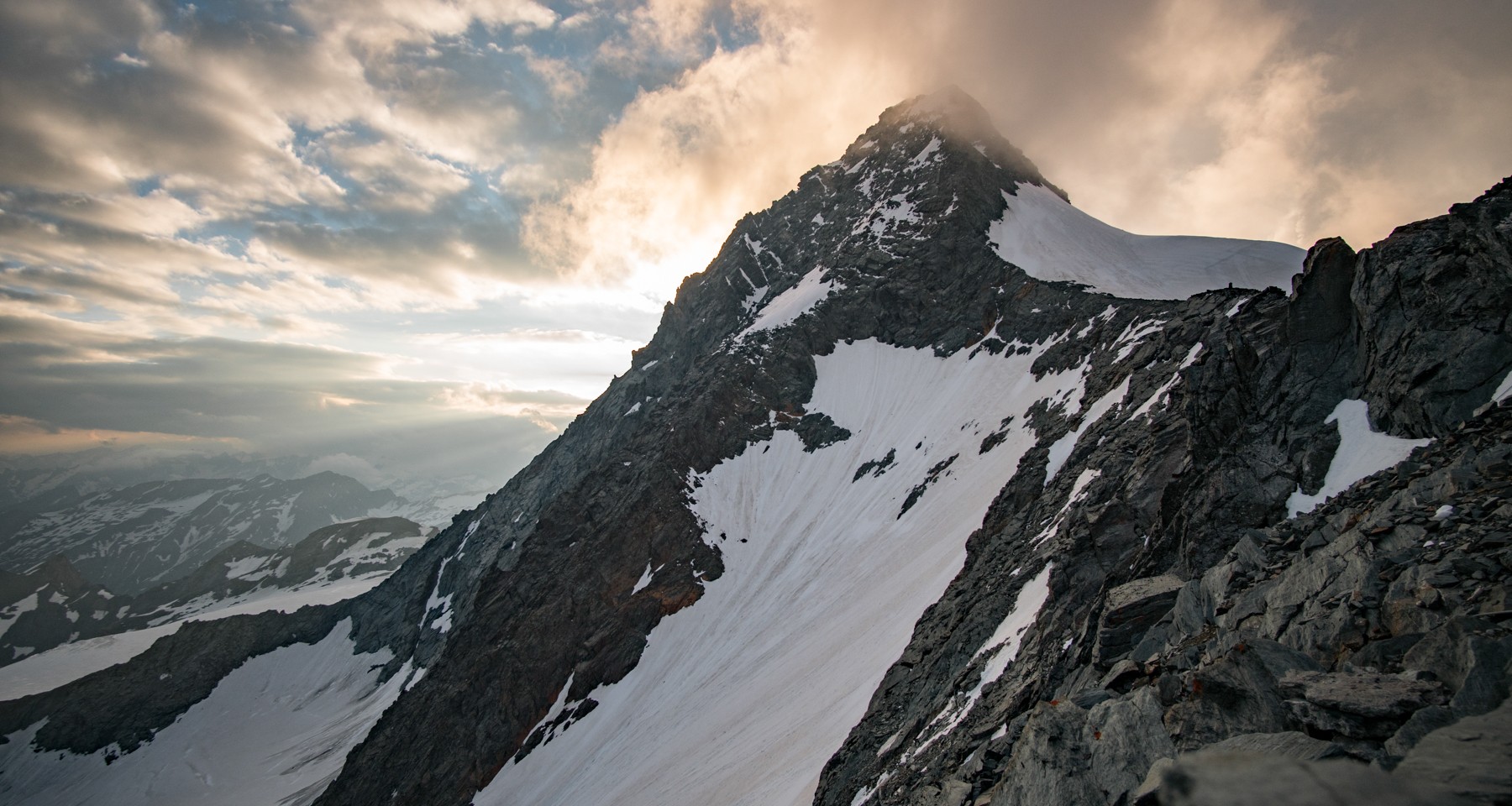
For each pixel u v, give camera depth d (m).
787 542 88.19
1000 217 128.50
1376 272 22.41
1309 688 10.93
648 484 101.62
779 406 110.56
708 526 94.19
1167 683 14.10
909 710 35.72
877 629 55.72
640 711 74.56
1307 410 22.89
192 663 182.12
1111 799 12.25
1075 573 29.36
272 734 157.00
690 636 82.00
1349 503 17.61
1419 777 6.81
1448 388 18.77
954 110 162.88
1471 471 14.66
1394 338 21.09
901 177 149.62
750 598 82.06
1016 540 43.88
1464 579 11.99
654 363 163.12
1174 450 30.78
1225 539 21.69
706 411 108.81
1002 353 94.62
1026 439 68.12
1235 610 16.48
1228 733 11.90
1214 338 27.66
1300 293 24.66
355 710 152.38
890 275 120.69
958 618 40.72
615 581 93.25
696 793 51.00
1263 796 4.22
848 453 98.38
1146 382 48.28
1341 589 14.25
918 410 97.00
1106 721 13.88
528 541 109.31
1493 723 7.23
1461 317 19.47
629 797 58.44
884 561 69.88
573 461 167.25
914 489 80.69
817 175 179.62
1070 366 75.50
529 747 81.81
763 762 48.38
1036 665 25.70
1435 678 10.27
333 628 196.75
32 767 157.12
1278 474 21.80
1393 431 20.25
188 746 156.75
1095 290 93.06
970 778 20.27
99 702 170.38
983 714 25.69
